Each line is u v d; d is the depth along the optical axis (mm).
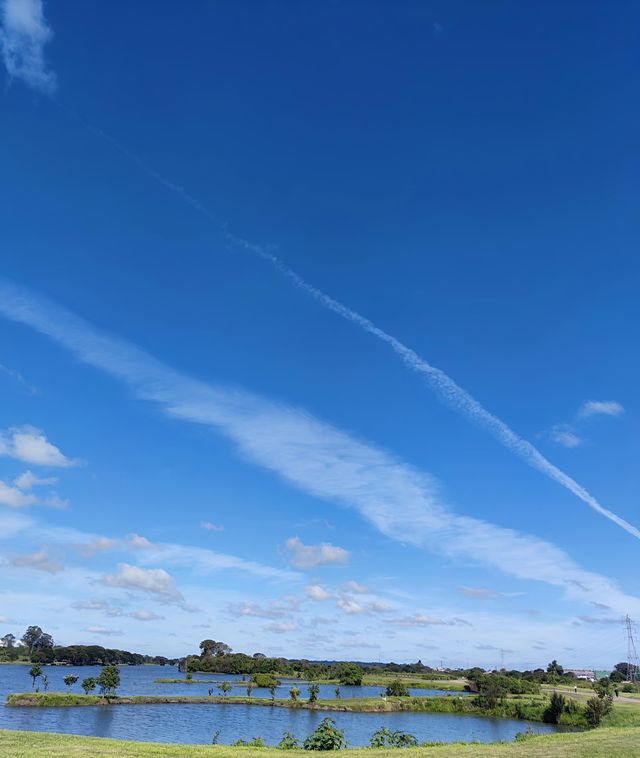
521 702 132000
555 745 37750
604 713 103812
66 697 132000
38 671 139750
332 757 33562
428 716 125188
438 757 32500
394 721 113062
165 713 118375
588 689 179625
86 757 28047
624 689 170875
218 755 31984
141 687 198500
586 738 43562
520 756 32031
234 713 122750
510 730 100438
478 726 106625
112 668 143625
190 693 176500
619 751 33094
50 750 29719
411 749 38000
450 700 141125
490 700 135125
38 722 94312
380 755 34062
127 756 29125
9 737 34594
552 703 117500
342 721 110625
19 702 125750
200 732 88312
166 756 30297
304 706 140625
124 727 91625
